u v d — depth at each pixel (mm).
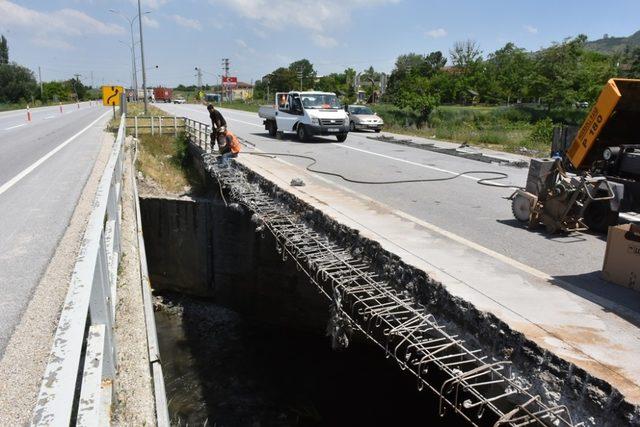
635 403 3316
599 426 3516
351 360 10180
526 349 4223
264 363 10422
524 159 16453
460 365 4832
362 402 8664
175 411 8664
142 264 6492
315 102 21641
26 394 3420
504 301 5020
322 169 13945
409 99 36562
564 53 42938
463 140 23156
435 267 5957
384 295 5859
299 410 8617
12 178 11953
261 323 12805
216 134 16078
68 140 21062
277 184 11172
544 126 23875
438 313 5398
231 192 12617
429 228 7797
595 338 4273
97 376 2973
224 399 9039
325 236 8383
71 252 6535
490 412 5863
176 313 13648
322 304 11570
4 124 31625
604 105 8445
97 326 3512
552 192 7840
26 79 86625
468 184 12297
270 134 23891
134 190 10812
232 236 13617
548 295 5250
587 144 9023
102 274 3623
